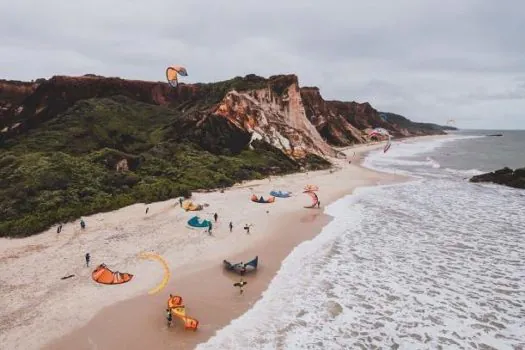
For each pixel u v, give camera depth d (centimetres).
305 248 2694
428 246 2759
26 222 2875
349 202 4100
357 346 1605
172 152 5334
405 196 4466
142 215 3278
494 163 8181
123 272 2203
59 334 1630
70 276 2136
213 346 1580
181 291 2028
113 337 1622
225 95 6800
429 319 1816
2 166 4206
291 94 7756
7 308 1806
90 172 4038
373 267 2384
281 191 4450
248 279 2192
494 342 1650
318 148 7462
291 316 1817
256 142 6266
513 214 3644
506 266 2425
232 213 3475
